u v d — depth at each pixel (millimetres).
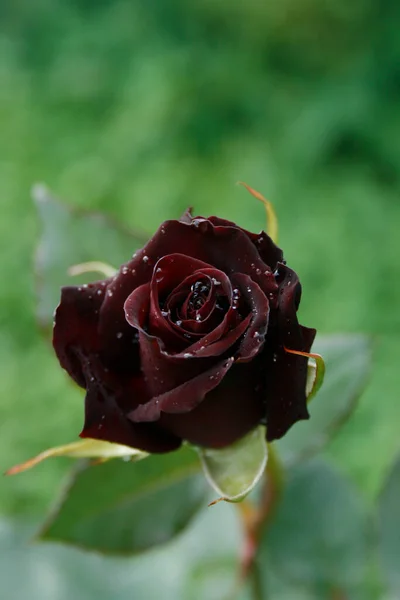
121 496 531
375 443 1290
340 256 1661
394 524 575
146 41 2396
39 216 570
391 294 1589
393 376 1420
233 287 462
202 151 2055
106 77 2342
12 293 1599
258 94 2125
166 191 1867
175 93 2100
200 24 2326
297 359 462
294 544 617
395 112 1979
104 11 2582
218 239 467
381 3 2143
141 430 474
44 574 651
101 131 2164
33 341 1543
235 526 679
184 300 467
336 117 1952
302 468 621
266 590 626
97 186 1930
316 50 2203
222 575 669
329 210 1794
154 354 456
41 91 2361
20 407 1378
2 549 652
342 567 614
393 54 2020
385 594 616
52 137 2170
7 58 2520
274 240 502
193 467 535
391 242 1707
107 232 571
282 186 1868
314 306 1574
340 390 556
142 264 471
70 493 525
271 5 2141
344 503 619
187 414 472
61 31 2541
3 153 2121
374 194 1838
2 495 1266
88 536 530
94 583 654
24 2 2615
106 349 475
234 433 480
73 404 1376
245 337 454
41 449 1329
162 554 670
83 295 476
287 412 470
